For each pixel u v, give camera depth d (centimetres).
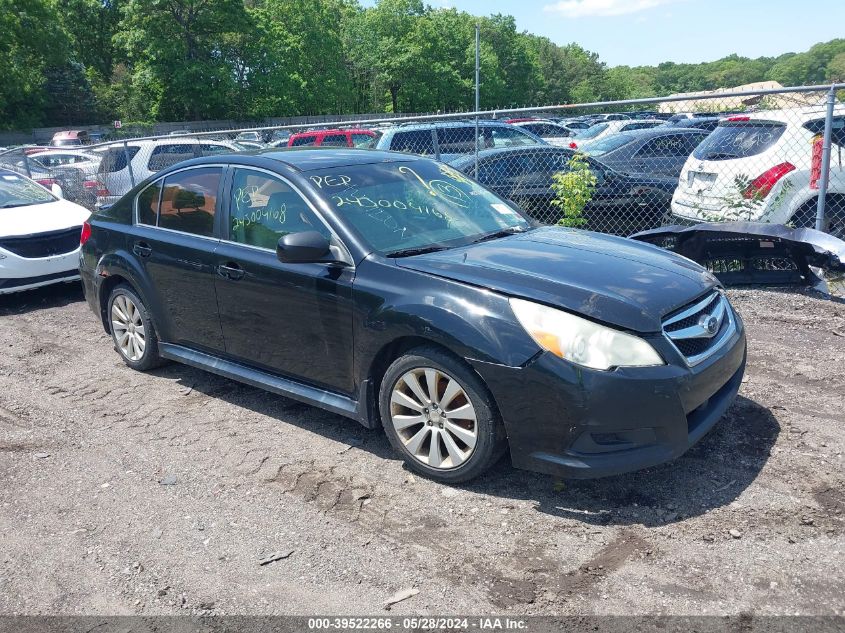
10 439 454
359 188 431
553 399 320
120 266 529
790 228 662
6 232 795
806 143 759
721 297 391
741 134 821
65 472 407
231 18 4731
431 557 310
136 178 1323
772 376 488
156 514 357
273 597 290
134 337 553
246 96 5172
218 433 447
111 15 6038
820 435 398
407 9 7156
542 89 10006
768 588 277
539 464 332
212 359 484
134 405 499
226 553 321
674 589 280
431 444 366
